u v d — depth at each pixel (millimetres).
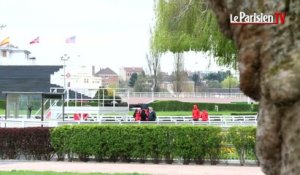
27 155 21297
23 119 30562
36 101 33844
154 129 19891
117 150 20141
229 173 16156
